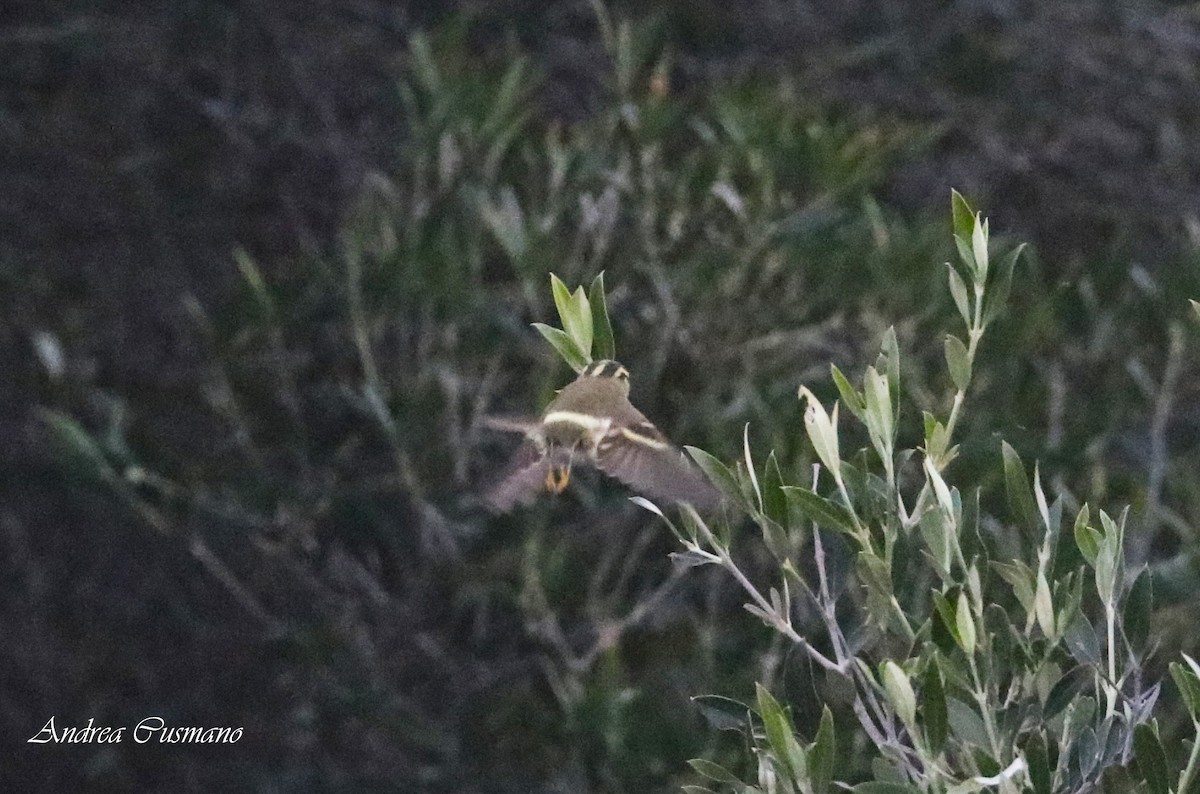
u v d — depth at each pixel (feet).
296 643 39.45
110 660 42.29
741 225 35.47
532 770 37.52
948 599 15.60
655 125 35.94
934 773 14.82
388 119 43.88
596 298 17.08
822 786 14.97
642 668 37.27
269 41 44.55
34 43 44.09
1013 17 49.44
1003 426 33.42
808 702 17.37
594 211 33.68
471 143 35.14
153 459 39.83
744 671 34.83
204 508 38.22
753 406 33.60
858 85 47.75
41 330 41.93
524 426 16.71
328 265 37.40
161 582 41.63
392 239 35.12
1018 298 36.55
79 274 43.14
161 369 41.78
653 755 33.86
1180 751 26.61
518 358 36.91
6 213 43.27
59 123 43.98
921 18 48.96
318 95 44.16
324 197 43.70
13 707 42.27
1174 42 50.78
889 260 34.58
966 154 48.37
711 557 16.61
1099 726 15.79
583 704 34.12
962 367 15.98
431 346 36.65
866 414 15.78
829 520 15.78
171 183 44.09
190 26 44.34
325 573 39.88
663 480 15.90
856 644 17.10
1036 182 48.73
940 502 15.49
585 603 36.81
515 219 33.32
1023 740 16.33
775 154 35.58
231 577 38.58
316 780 39.24
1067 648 16.88
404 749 39.91
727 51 46.62
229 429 39.78
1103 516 15.76
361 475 39.14
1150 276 40.88
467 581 37.50
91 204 43.68
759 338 34.63
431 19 45.34
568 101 43.70
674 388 35.04
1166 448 37.35
